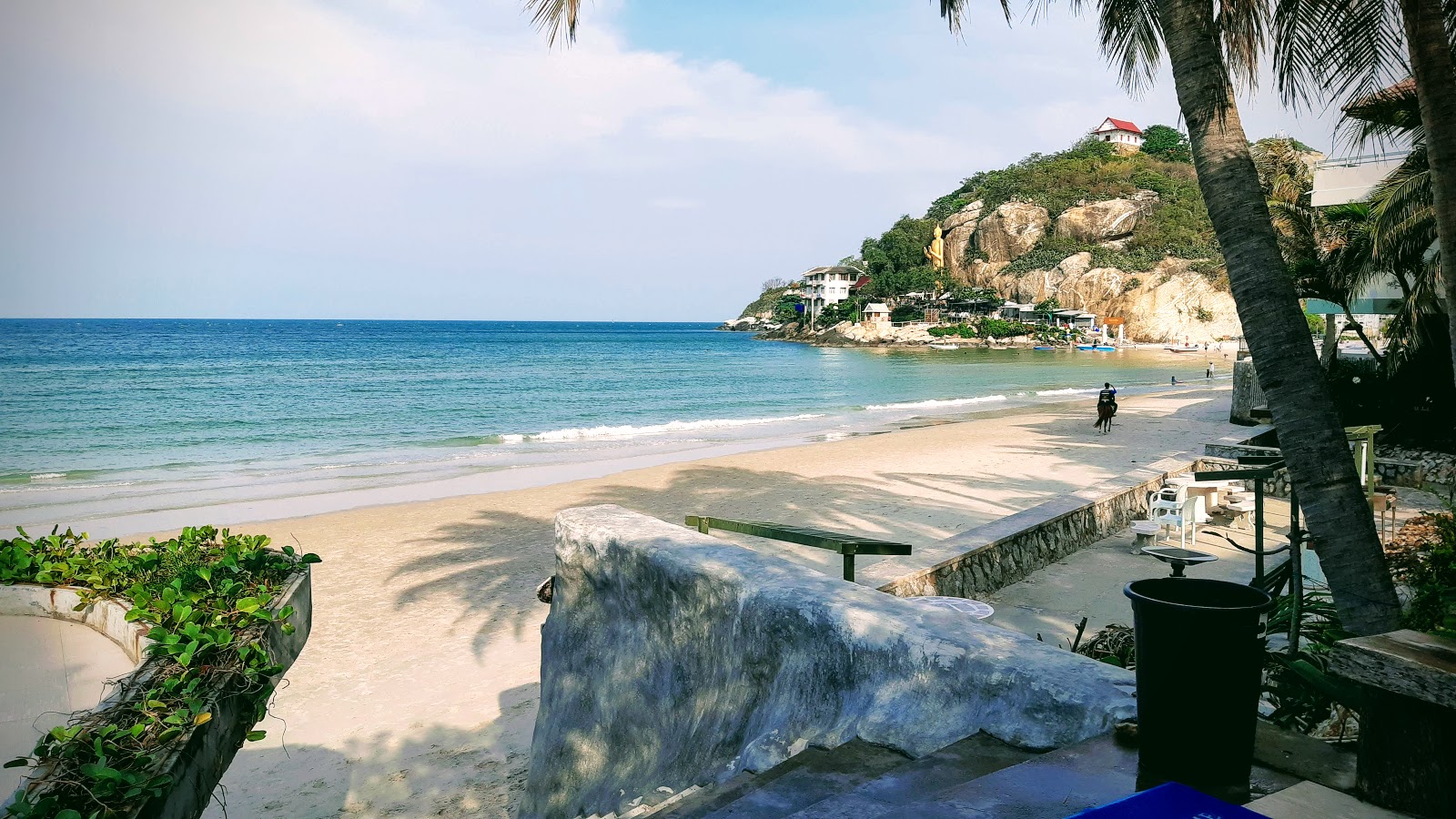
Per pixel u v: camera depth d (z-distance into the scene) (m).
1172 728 2.17
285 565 5.43
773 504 17.44
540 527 16.08
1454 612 2.48
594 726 4.57
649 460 26.86
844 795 2.36
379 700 8.48
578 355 102.50
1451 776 1.87
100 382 55.78
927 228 145.12
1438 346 16.84
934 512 16.02
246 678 3.91
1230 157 5.19
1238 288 5.19
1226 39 5.90
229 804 6.58
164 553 5.32
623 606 4.49
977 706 2.73
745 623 3.62
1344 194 19.81
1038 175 133.38
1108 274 115.31
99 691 3.81
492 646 9.91
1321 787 2.10
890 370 75.94
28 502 20.20
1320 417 4.96
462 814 6.40
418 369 73.06
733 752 3.52
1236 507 13.13
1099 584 10.51
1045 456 22.47
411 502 19.33
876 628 3.11
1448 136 4.92
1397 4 5.48
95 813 2.75
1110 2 7.07
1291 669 2.98
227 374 63.91
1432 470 15.00
